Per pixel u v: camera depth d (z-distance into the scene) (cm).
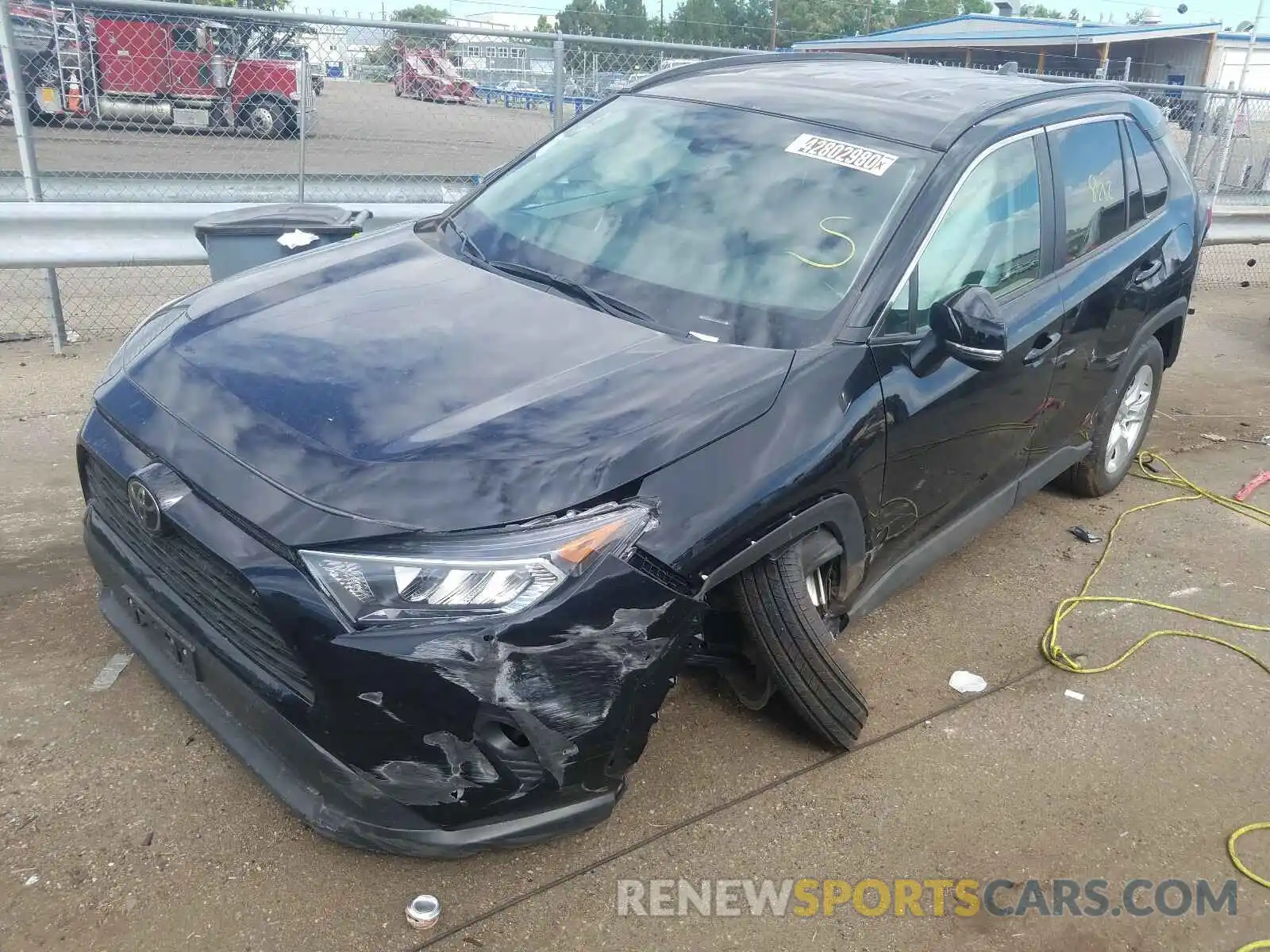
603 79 772
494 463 237
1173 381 762
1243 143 1074
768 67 434
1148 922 276
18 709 306
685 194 351
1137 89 987
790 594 290
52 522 418
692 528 252
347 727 227
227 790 284
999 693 367
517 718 228
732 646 312
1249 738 356
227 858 263
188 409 262
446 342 285
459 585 223
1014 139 377
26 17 703
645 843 282
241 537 233
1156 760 340
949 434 339
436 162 789
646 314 312
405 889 259
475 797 234
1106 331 440
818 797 306
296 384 262
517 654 225
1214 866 297
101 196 641
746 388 276
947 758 330
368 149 778
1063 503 529
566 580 230
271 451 242
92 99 744
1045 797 318
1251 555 486
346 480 232
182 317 308
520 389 265
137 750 296
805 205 337
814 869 281
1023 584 444
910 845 293
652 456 250
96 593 370
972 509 393
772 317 307
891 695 359
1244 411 702
